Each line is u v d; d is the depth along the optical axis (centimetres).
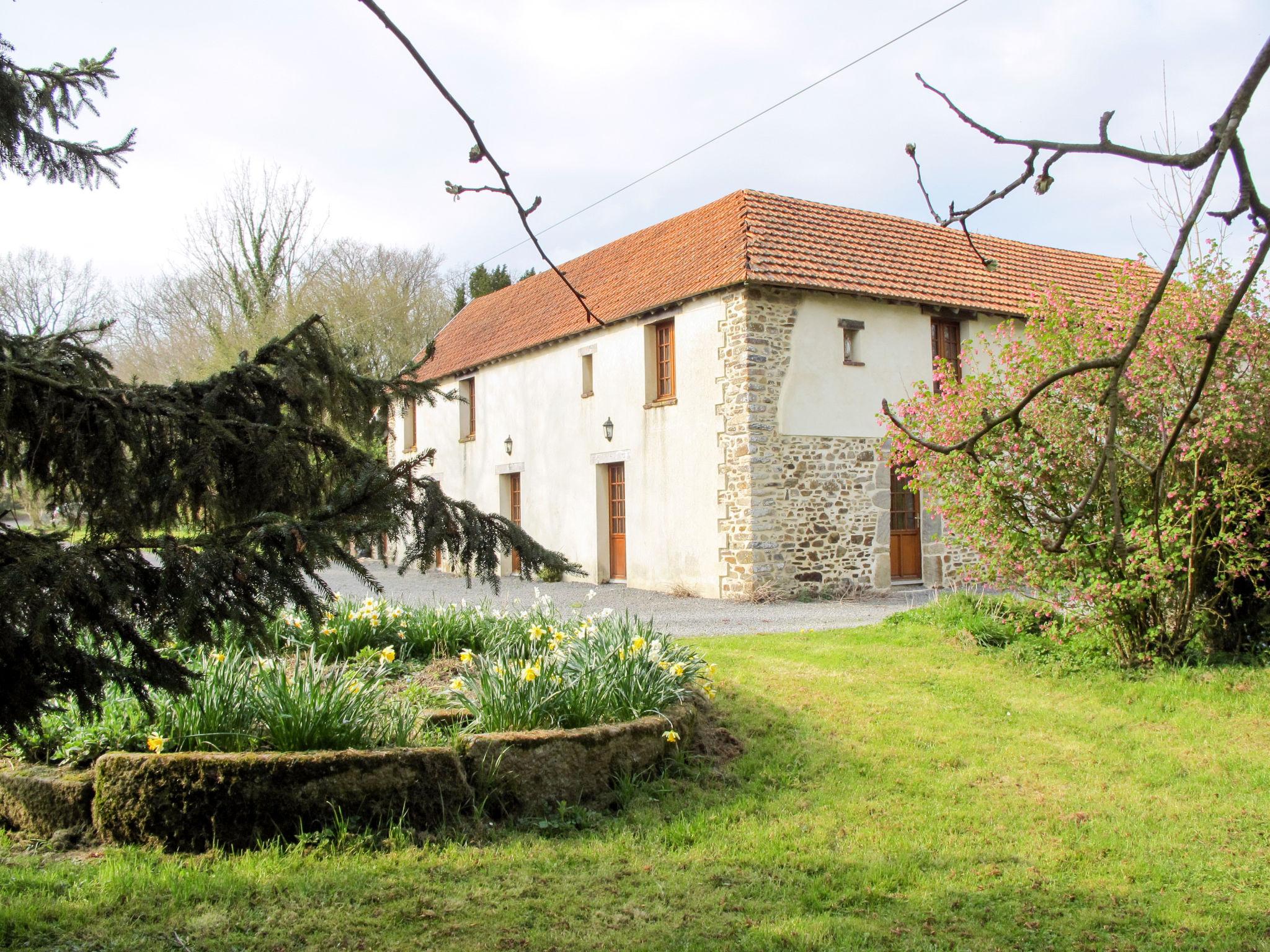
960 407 746
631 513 1470
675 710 519
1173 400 671
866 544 1331
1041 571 730
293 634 634
